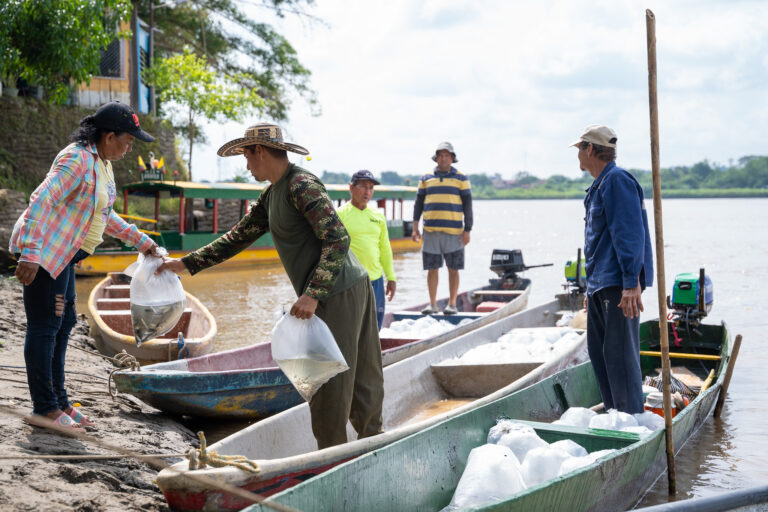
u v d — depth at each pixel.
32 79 17.19
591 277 5.09
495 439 4.25
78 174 3.71
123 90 22.38
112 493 3.27
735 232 37.31
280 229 3.71
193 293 13.96
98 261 15.63
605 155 5.04
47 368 3.83
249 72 29.23
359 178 6.88
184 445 4.60
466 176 9.13
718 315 11.33
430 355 6.36
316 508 2.99
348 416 3.87
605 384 5.26
